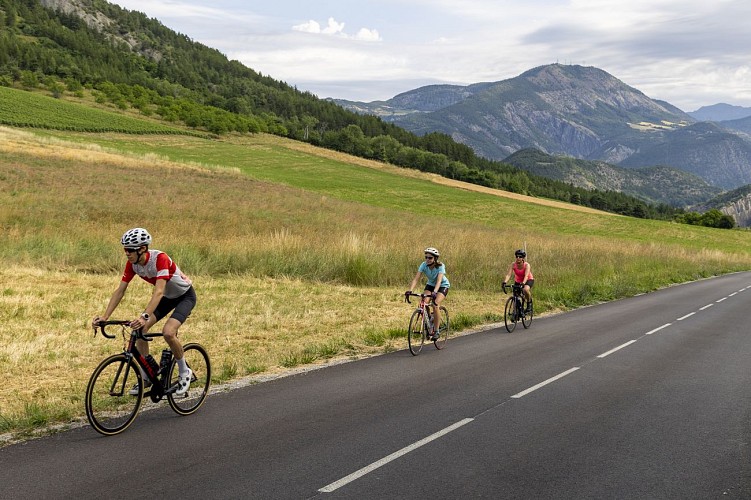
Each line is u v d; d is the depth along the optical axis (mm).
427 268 10914
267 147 129500
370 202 77562
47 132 94438
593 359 10344
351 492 4566
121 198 34906
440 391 7812
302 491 4562
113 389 5934
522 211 85062
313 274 19375
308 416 6559
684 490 4758
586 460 5402
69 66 194125
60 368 8375
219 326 11703
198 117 145500
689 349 11617
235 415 6551
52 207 27859
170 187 45781
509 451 5602
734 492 4734
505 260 23953
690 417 6898
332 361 9594
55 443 5555
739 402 7633
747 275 41375
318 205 51250
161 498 4371
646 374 9242
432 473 5000
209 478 4766
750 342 12648
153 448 5457
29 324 10805
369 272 19688
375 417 6570
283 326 12133
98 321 5906
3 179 36594
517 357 10336
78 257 18109
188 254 19016
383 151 160000
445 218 66688
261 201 46344
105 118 122000
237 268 19281
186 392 6480
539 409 7094
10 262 17031
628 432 6273
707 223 148500
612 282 24812
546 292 20016
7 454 5242
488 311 16062
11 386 7484
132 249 5895
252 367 8703
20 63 187500
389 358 9961
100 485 4582
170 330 6266
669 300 21750
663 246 50000
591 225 80938
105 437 5754
